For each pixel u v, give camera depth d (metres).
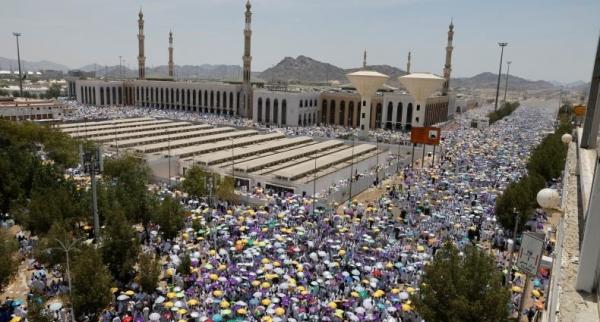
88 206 41.06
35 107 120.50
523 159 84.88
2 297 32.12
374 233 44.56
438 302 23.61
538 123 161.88
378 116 137.50
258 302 30.28
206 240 41.50
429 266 25.17
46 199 38.84
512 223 42.75
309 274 35.00
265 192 60.97
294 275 34.78
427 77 103.75
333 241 41.38
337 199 61.03
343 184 65.44
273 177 63.72
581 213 18.62
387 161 87.50
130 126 106.81
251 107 148.88
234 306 29.92
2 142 63.34
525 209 42.34
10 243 33.28
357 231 45.31
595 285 12.38
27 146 66.00
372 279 33.28
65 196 39.91
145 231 43.16
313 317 28.75
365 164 82.56
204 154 77.25
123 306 30.28
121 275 32.94
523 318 29.91
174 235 41.19
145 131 99.00
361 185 67.56
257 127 126.38
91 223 41.53
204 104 159.25
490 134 123.75
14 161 46.94
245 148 84.75
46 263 34.69
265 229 43.47
